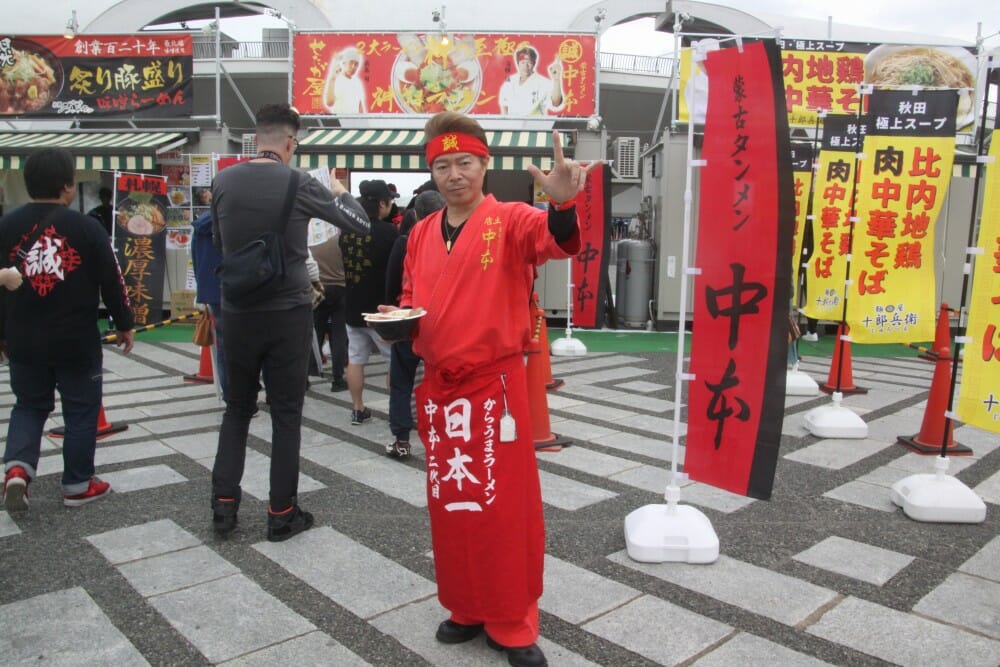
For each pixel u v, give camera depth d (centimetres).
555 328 1117
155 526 347
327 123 1153
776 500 388
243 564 308
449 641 247
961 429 538
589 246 956
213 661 237
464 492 231
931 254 513
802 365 816
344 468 436
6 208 1175
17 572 299
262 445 484
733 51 297
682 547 309
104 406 594
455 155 226
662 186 1050
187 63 1084
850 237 501
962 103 968
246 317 313
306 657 240
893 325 511
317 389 663
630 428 534
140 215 850
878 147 510
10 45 1088
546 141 1043
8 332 344
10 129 1170
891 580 296
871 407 607
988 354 345
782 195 293
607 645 247
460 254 228
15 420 348
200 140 1102
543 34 1052
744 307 307
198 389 662
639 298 1096
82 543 328
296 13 1794
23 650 243
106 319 1109
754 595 282
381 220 497
